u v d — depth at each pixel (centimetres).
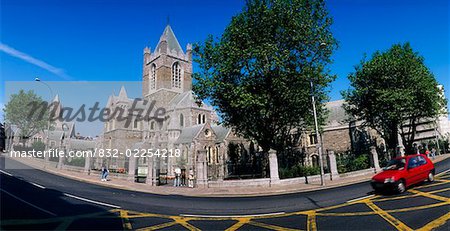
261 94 2397
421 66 3425
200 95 2703
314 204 1341
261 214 1174
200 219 1096
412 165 1519
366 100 3669
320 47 2405
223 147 4641
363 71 3656
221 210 1291
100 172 3056
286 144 4650
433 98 3331
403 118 3484
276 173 2280
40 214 1095
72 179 2566
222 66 2514
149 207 1352
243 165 4222
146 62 7438
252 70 2405
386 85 3447
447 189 1362
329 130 4553
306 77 2373
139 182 2661
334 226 912
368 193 1515
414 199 1216
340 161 3166
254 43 2433
